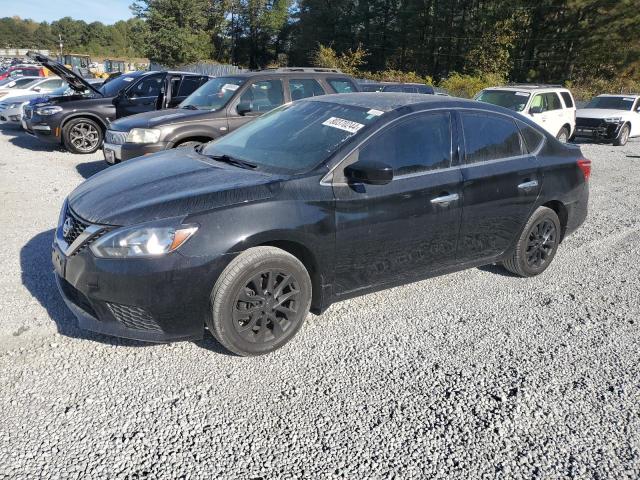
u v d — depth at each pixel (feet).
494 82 112.68
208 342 11.72
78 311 10.74
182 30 192.34
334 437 8.91
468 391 10.41
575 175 16.65
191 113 25.17
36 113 34.55
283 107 15.57
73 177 28.02
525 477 8.24
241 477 7.92
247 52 258.98
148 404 9.48
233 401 9.71
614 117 53.88
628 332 13.25
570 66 140.56
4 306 12.82
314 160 12.00
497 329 13.08
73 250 10.39
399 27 183.42
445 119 13.74
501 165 14.60
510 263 15.93
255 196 10.82
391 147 12.61
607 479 8.26
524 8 138.10
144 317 10.14
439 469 8.31
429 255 13.44
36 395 9.55
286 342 11.57
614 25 124.47
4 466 7.87
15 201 22.57
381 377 10.74
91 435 8.64
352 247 11.93
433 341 12.32
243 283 10.53
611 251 19.77
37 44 545.85
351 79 29.30
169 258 9.91
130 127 24.62
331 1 206.69
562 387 10.71
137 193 11.05
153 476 7.86
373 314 13.57
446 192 13.24
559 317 13.93
